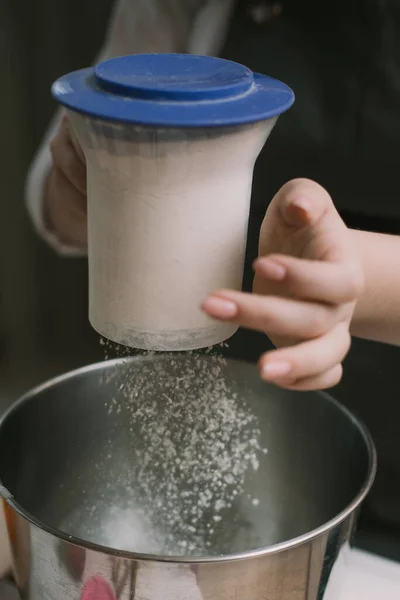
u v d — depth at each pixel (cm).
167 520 93
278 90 56
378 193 106
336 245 56
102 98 53
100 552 62
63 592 65
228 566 62
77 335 157
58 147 81
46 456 85
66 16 127
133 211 56
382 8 96
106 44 110
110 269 58
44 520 87
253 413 90
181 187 55
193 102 53
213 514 93
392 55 99
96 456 90
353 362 106
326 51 102
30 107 135
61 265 150
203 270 57
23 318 156
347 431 82
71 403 86
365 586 87
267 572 63
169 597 62
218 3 103
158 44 104
